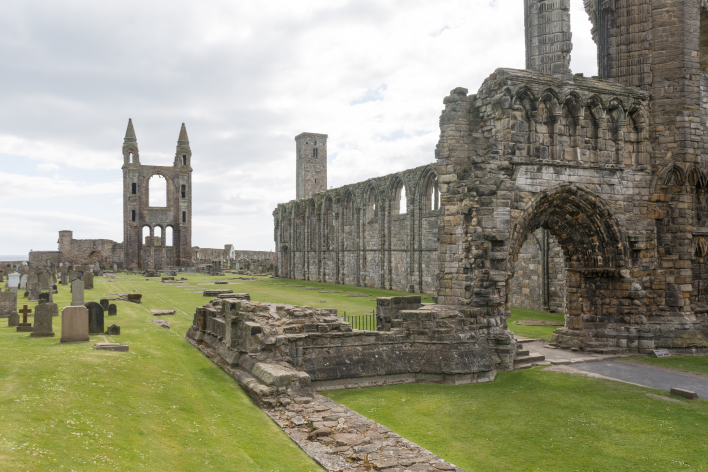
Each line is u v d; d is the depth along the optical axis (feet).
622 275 71.61
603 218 71.72
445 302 65.92
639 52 77.66
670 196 75.61
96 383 35.47
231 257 359.25
